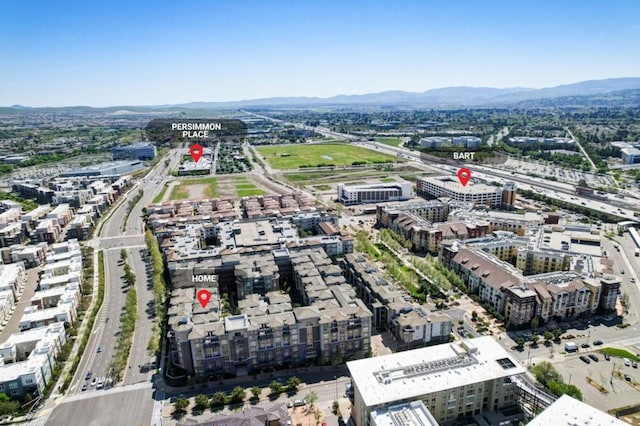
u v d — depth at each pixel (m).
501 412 184.25
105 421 190.75
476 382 176.88
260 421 165.88
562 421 151.25
